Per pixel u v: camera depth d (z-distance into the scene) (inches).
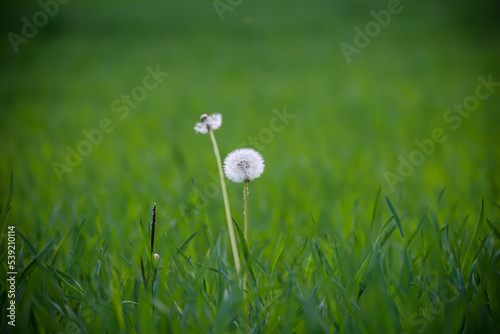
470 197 193.3
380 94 491.2
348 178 240.5
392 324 78.4
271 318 81.7
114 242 133.7
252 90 553.0
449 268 96.4
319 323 73.5
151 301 77.4
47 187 226.1
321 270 92.4
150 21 1162.6
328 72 651.5
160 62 783.7
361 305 88.4
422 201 187.2
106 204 195.0
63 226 163.8
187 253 118.6
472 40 813.9
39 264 87.8
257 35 992.2
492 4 1119.6
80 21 1156.5
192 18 1179.3
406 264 97.0
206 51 863.7
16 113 473.7
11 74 722.2
